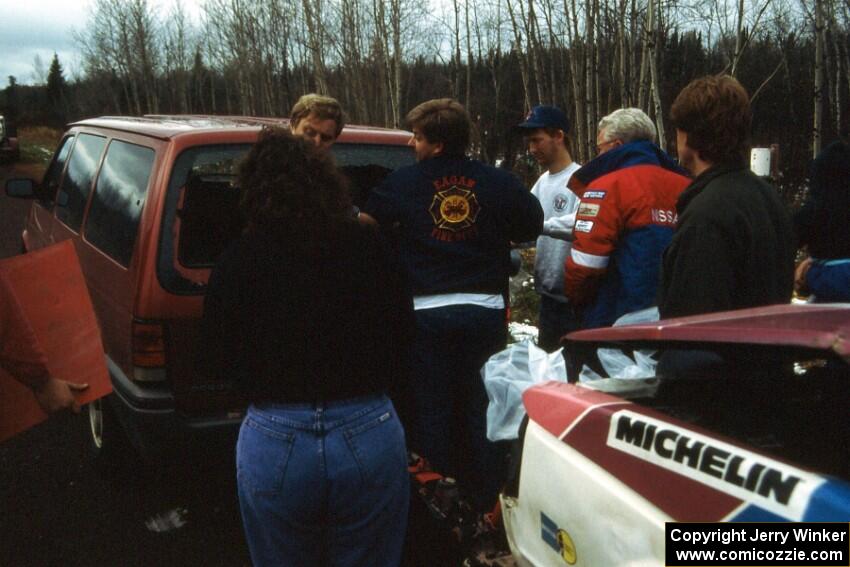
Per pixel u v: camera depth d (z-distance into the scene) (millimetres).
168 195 3984
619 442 2252
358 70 21922
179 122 4777
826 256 4219
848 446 2201
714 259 2863
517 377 3600
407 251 3885
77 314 2879
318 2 21750
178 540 4117
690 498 1990
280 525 2512
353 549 2572
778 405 2512
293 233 2498
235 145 4145
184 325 3924
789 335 1929
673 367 2670
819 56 11500
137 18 41000
